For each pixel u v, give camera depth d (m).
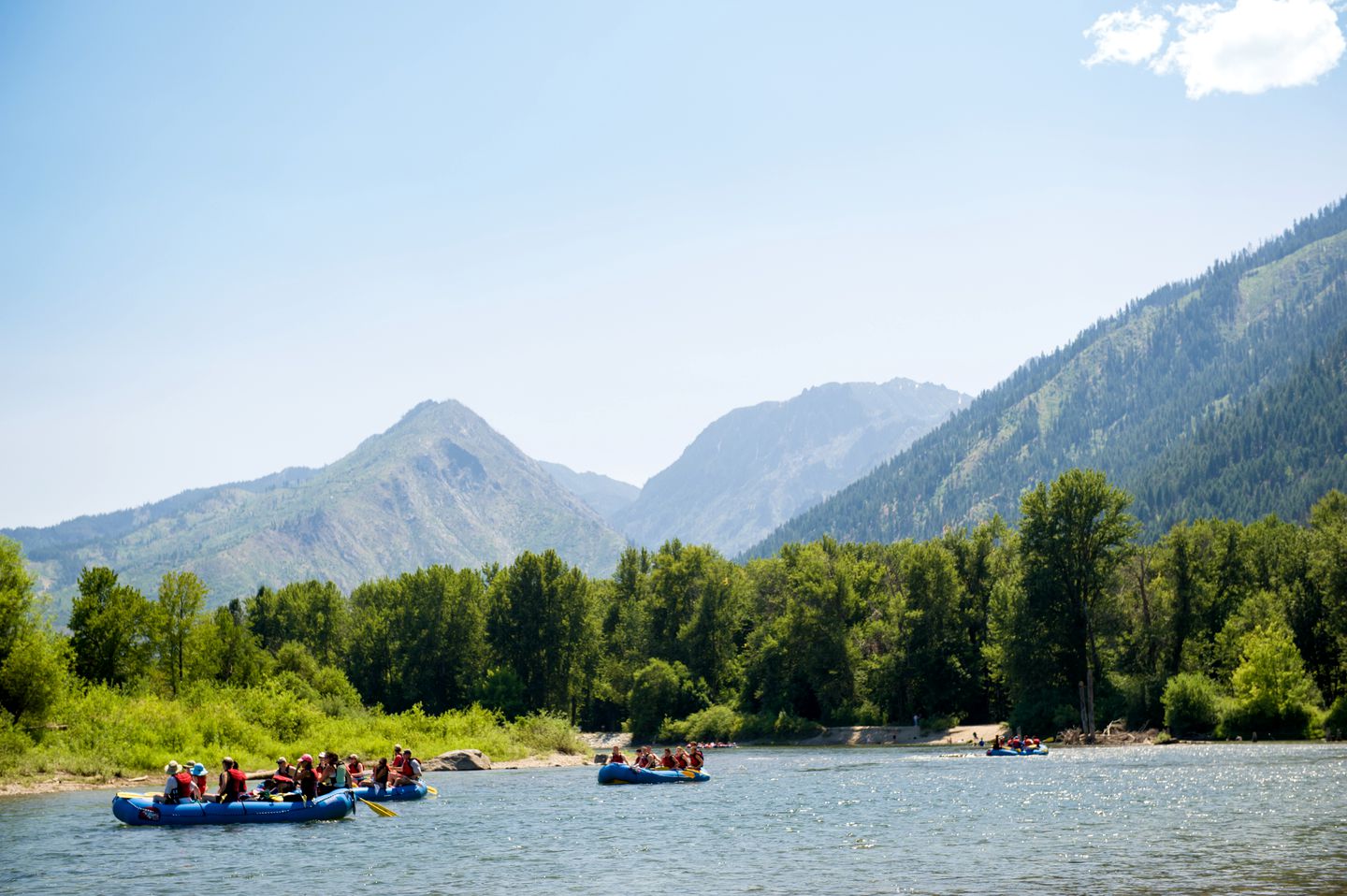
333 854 35.97
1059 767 65.44
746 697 116.00
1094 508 91.50
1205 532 104.50
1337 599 86.56
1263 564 102.12
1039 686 93.38
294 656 115.00
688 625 121.00
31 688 62.59
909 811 45.19
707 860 33.50
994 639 102.19
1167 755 71.62
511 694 118.62
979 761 73.56
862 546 135.00
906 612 106.75
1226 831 36.56
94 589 88.81
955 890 27.80
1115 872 29.70
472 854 35.72
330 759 49.84
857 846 35.59
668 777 62.72
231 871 32.88
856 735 103.12
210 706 72.12
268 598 140.38
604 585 147.75
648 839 38.62
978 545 113.25
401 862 34.16
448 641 127.56
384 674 128.88
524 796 55.72
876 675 107.50
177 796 44.44
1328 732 80.25
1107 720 90.12
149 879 31.61
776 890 28.41
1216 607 96.94
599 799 53.66
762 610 127.50
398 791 53.53
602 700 126.75
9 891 30.00
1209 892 26.56
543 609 127.25
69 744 63.06
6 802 51.78
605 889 29.14
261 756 68.56
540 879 30.86
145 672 87.75
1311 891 26.34
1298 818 39.00
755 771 70.50
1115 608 91.62
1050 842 35.41
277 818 44.06
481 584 133.50
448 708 125.50
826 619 110.00
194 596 91.94
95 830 42.12
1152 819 40.03
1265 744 78.62
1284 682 81.69
